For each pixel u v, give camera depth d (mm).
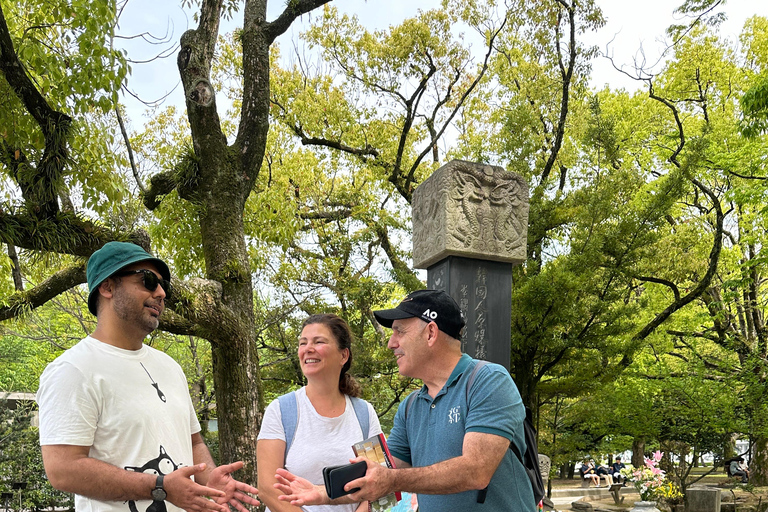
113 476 1961
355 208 14523
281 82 14297
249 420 6957
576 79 13781
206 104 7395
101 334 2248
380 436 2271
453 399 2174
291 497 2045
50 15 5969
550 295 9992
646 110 17938
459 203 7840
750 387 12492
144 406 2189
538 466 2338
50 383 2076
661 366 13492
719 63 17016
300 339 2865
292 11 8102
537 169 12172
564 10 12594
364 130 14547
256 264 9102
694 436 13305
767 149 13477
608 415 13484
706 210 17594
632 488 20250
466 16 13836
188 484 1968
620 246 11117
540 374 11414
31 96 5578
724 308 16891
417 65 13602
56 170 5781
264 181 14156
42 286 7605
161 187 7652
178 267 8719
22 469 11977
